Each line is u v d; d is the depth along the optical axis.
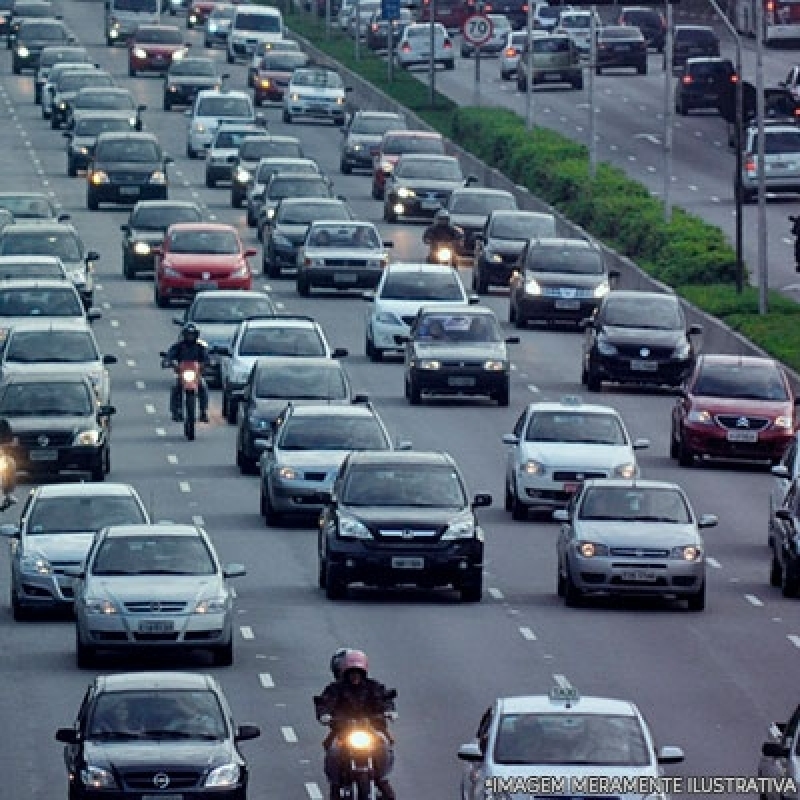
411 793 88.19
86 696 88.06
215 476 155.62
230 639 108.25
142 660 110.12
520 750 79.50
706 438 158.00
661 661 109.75
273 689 104.25
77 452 151.38
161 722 85.19
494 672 107.19
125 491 123.50
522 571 129.50
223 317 186.88
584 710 80.69
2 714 100.38
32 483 154.00
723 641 114.12
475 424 170.88
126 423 172.75
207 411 174.38
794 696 103.81
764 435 157.88
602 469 141.62
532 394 182.25
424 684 105.00
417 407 177.00
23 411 153.00
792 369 180.00
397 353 197.38
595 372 182.75
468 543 121.12
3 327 186.50
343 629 115.56
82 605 107.94
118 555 110.12
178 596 107.81
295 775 90.75
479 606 121.12
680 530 120.88
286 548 134.75
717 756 93.62
